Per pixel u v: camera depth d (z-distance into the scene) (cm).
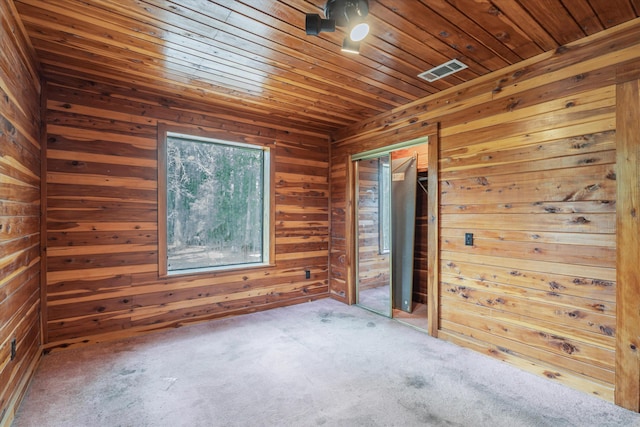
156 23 198
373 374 238
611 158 203
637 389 190
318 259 445
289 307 408
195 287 346
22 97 211
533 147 240
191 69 262
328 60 246
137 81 288
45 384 221
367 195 461
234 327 335
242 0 175
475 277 277
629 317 194
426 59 243
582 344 215
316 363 256
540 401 204
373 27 200
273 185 403
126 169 305
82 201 285
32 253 240
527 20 193
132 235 308
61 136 275
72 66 258
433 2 176
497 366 250
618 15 189
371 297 443
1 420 168
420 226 427
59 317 275
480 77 273
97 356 265
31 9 185
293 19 193
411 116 336
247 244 402
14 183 193
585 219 214
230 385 223
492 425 181
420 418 188
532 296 240
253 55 238
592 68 211
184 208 359
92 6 181
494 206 264
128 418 186
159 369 244
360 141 405
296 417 188
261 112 370
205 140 361
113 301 299
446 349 281
